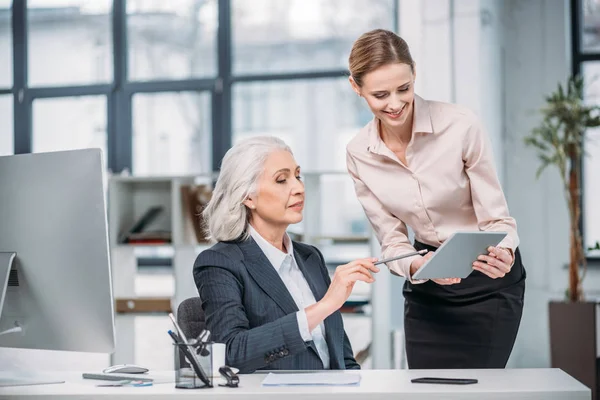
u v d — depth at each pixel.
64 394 1.97
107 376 2.25
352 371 2.24
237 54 7.86
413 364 3.12
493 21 6.61
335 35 7.68
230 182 2.56
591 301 5.72
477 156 2.83
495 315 2.96
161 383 2.14
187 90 7.92
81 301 2.17
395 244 2.94
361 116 7.62
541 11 6.77
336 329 2.55
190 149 7.95
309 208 6.07
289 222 2.58
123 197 6.66
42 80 8.26
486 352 3.00
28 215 2.20
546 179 6.74
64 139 8.20
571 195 5.86
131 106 8.05
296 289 2.61
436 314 3.05
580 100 5.88
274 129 7.77
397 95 2.61
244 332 2.29
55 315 2.20
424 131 2.82
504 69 6.81
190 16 7.96
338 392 1.88
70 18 8.21
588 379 5.63
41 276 2.19
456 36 6.46
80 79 8.18
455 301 3.01
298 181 2.60
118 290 6.60
